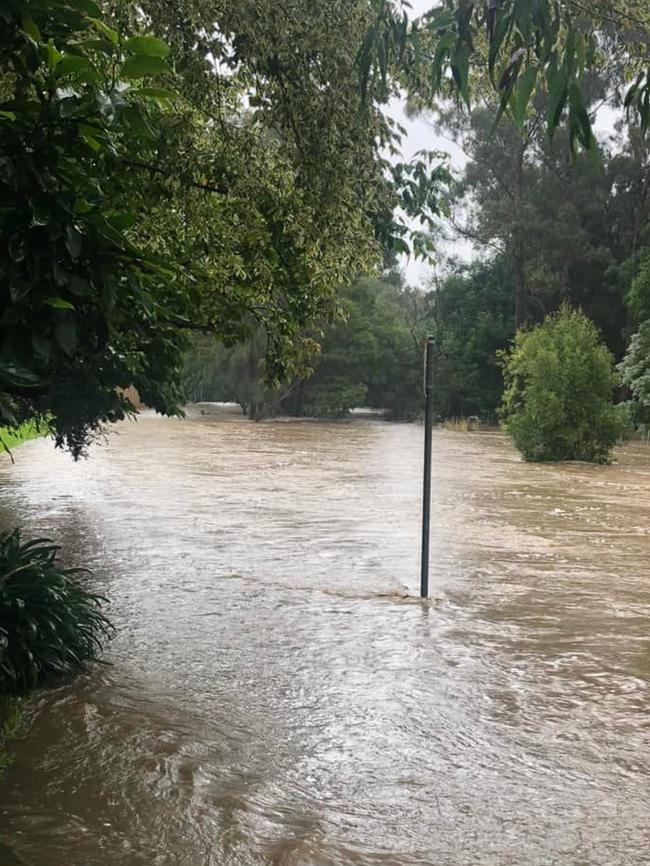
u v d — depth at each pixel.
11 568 7.43
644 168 51.81
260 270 6.80
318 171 6.43
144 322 6.71
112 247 3.51
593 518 16.78
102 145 3.64
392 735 6.14
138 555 12.15
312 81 6.41
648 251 48.97
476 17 3.90
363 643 8.32
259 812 4.96
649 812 5.06
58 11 3.68
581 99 3.27
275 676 7.32
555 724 6.41
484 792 5.29
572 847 4.65
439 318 61.09
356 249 7.03
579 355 30.23
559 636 8.68
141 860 4.40
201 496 18.48
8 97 4.57
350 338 56.06
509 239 53.41
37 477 21.39
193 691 6.90
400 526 15.20
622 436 30.66
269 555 12.38
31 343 3.46
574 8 4.04
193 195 6.23
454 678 7.39
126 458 26.88
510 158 52.44
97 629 8.03
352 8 6.32
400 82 6.95
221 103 6.46
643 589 10.78
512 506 18.36
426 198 7.90
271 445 34.06
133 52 3.59
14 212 3.33
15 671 6.73
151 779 5.34
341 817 4.93
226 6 5.96
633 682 7.35
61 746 5.79
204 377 53.81
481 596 10.30
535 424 30.11
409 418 59.34
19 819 4.79
